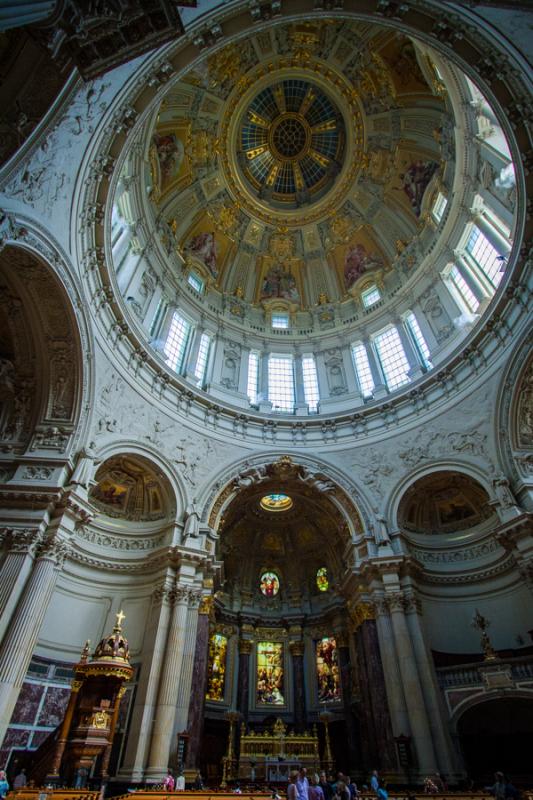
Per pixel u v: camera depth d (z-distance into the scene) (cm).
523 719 1545
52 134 1071
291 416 2359
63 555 1432
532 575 1528
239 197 3020
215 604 2417
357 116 2781
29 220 1191
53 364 1603
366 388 2509
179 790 1267
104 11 729
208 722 2175
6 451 1530
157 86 1320
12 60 912
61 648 1542
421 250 2594
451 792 1287
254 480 2136
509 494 1678
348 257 3077
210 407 2238
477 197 2142
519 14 1053
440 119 2314
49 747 1301
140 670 1563
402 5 1163
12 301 1511
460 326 2170
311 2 1170
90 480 1570
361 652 1862
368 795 1255
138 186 2162
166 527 1873
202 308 2664
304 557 2773
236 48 2495
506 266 1736
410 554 1914
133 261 2198
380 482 2088
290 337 2850
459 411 1997
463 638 1792
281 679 2438
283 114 2995
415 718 1518
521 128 1376
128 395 1902
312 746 1909
